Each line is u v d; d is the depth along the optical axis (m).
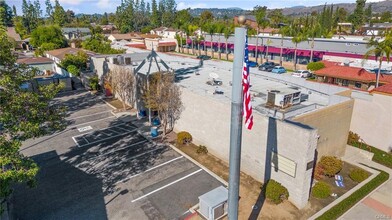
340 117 23.36
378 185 21.00
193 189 20.28
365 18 151.50
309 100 26.00
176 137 29.22
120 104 40.97
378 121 26.25
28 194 19.75
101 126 32.66
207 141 25.92
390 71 46.75
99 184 20.97
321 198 19.11
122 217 17.47
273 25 115.44
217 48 93.25
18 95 14.42
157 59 32.53
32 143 28.27
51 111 16.62
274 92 22.67
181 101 28.47
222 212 17.20
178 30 124.62
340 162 21.70
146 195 19.62
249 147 21.55
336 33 111.31
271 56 78.38
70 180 21.55
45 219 17.27
